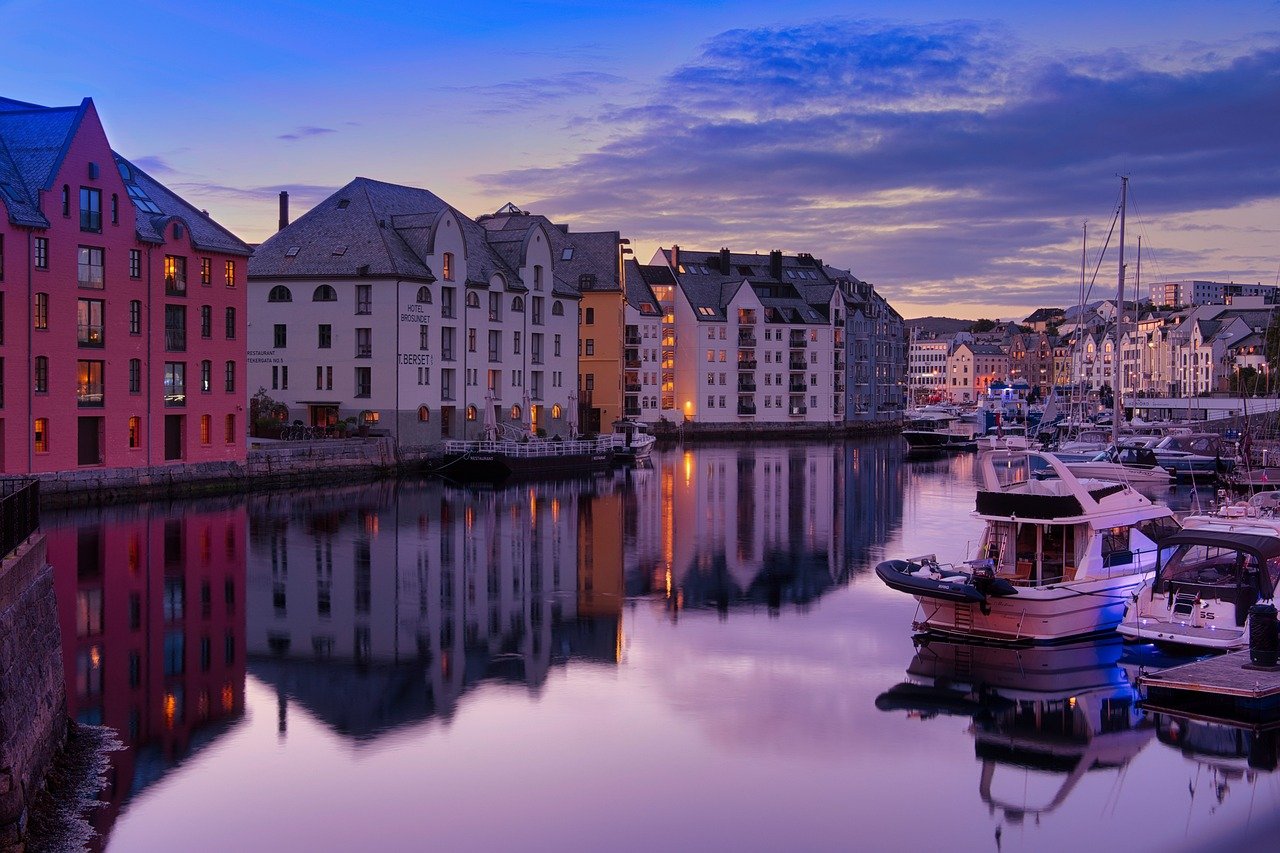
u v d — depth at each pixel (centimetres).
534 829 2073
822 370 15662
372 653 3194
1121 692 2872
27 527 2158
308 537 5206
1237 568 3073
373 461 8175
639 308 14125
